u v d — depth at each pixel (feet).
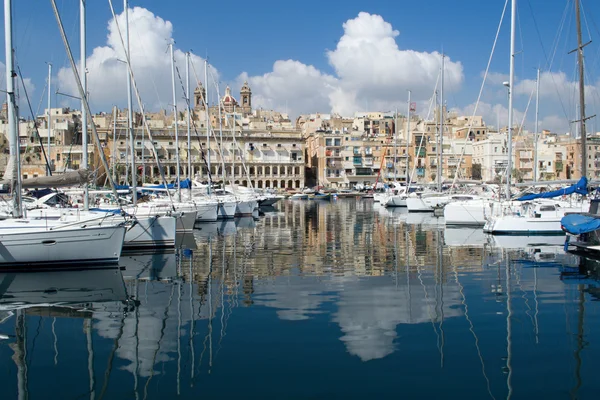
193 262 75.92
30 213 78.84
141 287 58.23
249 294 54.75
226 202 167.73
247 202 182.29
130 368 34.71
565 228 79.82
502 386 31.63
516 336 40.37
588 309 47.83
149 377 33.30
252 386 31.86
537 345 38.34
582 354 36.52
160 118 454.81
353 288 57.57
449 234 113.91
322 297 53.26
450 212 134.62
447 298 52.54
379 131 506.07
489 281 60.80
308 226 139.54
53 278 62.80
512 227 108.88
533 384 31.89
